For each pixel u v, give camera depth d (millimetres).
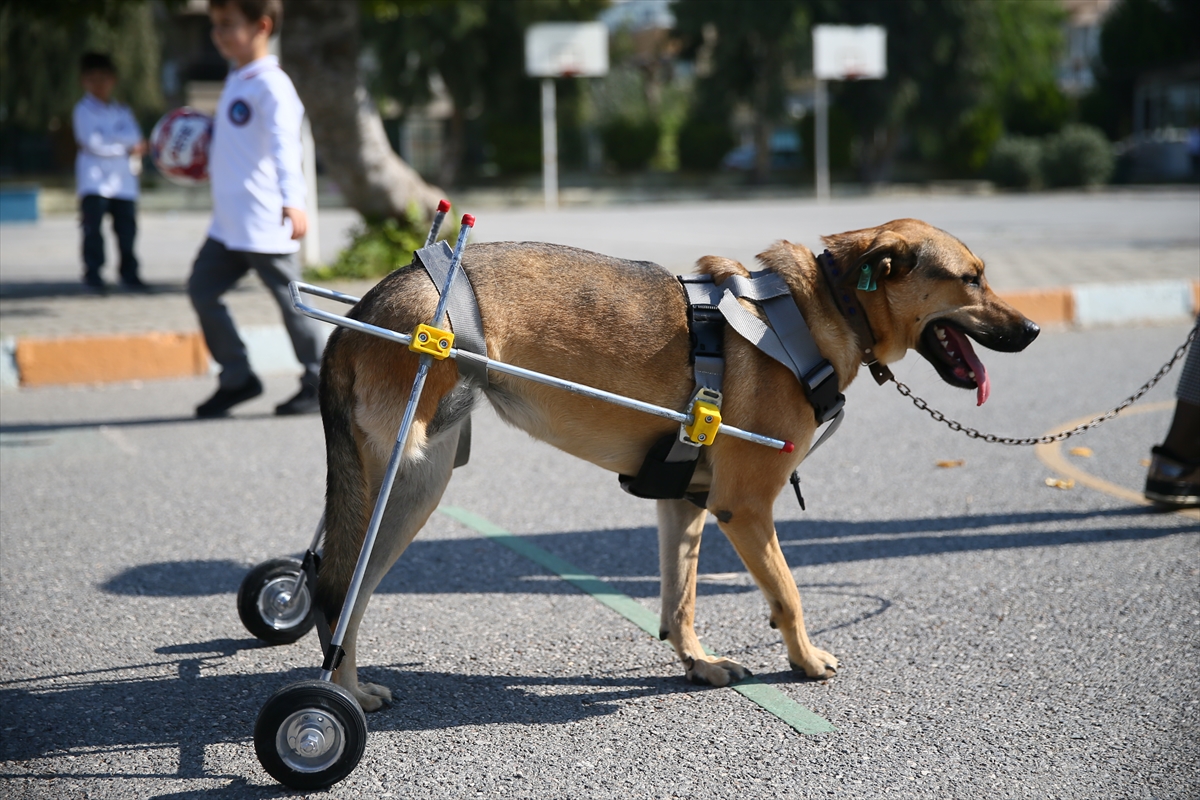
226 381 6742
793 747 3043
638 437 3244
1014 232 18078
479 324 3012
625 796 2793
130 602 4105
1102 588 4188
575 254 3244
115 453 6074
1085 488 5520
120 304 10273
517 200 32156
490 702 3332
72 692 3383
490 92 36500
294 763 2777
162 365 8078
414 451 2955
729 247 15445
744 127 49750
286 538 4801
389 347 2977
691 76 42656
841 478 5762
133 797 2791
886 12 35969
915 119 37500
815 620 3949
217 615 4004
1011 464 5977
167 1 12492
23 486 5484
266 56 6250
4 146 37531
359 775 2900
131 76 32438
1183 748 3002
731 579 4402
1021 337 3297
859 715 3234
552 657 3664
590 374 3162
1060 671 3498
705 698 3363
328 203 29719
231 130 6223
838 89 38062
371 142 11422
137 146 11445
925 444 6402
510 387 3121
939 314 3324
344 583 3004
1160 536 4773
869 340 3377
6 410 7070
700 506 3426
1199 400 4930
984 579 4312
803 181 37875
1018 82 39656
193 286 6555
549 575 4410
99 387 7801
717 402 3129
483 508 5266
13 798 2771
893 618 3955
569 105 37781
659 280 3270
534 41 31922
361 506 3014
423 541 4789
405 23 33594
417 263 3100
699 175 38000
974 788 2820
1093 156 35219
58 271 13477
